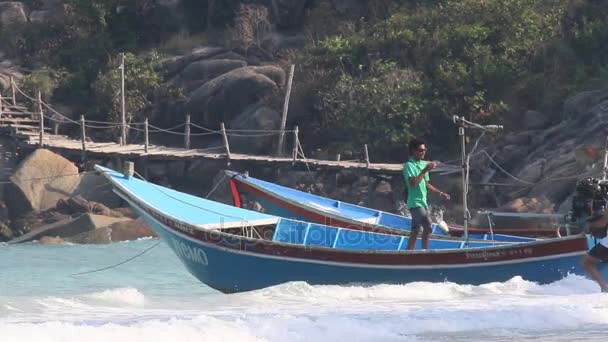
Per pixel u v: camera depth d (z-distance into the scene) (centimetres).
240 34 14812
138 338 3453
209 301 4831
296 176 11800
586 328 3869
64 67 15388
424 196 5334
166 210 5775
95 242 9894
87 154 11556
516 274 5116
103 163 12544
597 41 12062
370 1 14538
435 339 3647
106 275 6700
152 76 14312
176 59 14800
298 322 3822
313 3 15212
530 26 12588
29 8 17138
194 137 13888
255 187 7012
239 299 4847
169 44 15725
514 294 4841
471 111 11781
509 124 11700
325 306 4534
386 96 11994
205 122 13800
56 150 11762
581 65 11981
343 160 11919
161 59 14950
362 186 11325
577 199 5012
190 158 11012
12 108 14112
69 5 16175
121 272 6912
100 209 11000
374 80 12238
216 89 13688
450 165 11169
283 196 6850
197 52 14775
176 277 6588
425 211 5309
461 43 12506
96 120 14375
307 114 13000
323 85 12850
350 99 12200
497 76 11994
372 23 14075
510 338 3662
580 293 4903
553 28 12600
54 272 6950
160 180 12800
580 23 12644
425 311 4197
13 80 14550
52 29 16138
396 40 12900
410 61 12825
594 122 10388
